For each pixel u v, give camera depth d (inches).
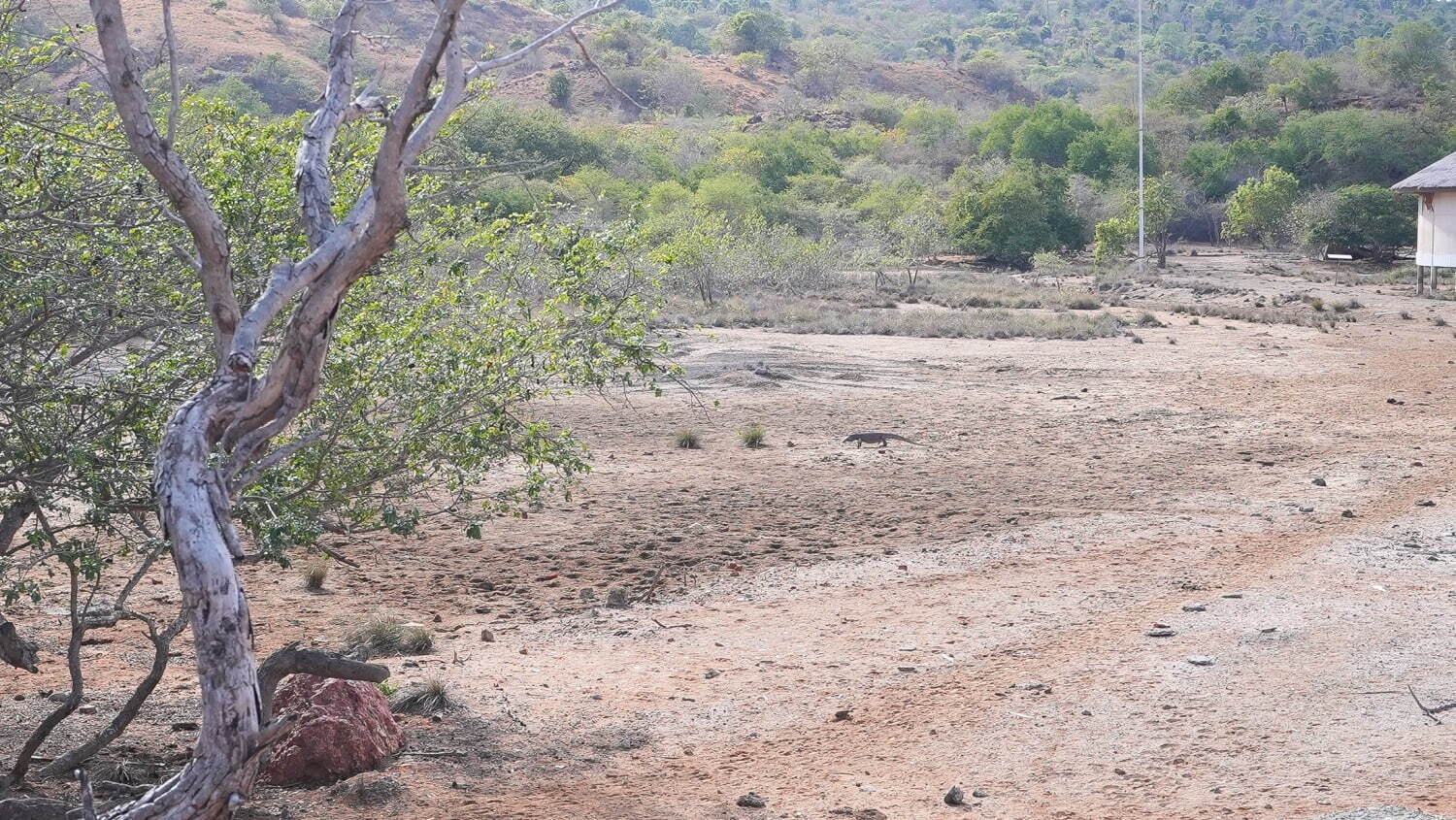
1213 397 994.1
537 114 3213.6
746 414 906.7
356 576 481.4
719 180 3203.7
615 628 412.2
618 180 2994.6
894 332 1515.7
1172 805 255.1
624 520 577.0
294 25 4414.4
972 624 406.3
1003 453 756.0
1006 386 1061.1
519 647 390.3
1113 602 427.8
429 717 321.1
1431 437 794.2
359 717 287.1
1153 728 303.7
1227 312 1740.9
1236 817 246.8
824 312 1721.2
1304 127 4266.7
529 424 300.2
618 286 302.0
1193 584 447.5
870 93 6446.9
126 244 250.1
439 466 299.6
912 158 4852.4
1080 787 268.4
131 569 485.7
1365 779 264.7
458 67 166.4
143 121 154.9
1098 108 5959.6
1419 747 283.1
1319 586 439.5
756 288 2086.6
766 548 524.1
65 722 316.2
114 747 296.8
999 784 271.9
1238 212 3348.9
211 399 151.8
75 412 254.1
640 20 7465.6
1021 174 3132.4
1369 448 754.8
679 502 617.6
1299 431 828.6
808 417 896.3
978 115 5979.3
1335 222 3102.9
